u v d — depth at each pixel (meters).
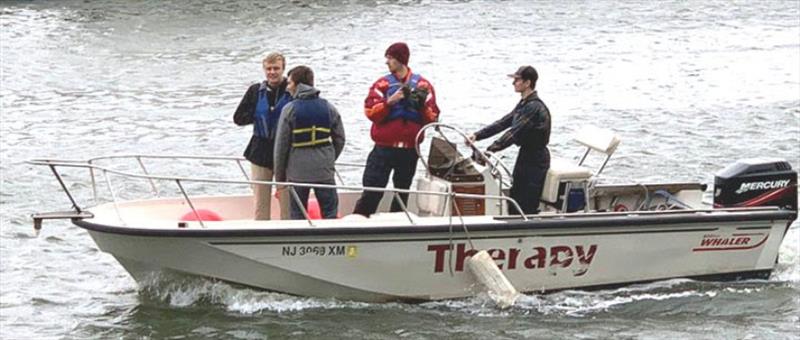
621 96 77.50
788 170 36.31
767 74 85.56
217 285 33.53
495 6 131.88
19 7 135.50
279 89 34.56
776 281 36.75
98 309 35.22
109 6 135.62
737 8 126.69
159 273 33.41
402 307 34.19
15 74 89.50
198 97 78.75
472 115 72.19
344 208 37.22
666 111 71.19
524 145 34.84
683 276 35.88
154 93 80.56
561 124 67.69
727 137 63.06
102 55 100.25
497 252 33.94
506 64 93.62
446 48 102.88
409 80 34.22
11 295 36.62
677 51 98.94
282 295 33.84
